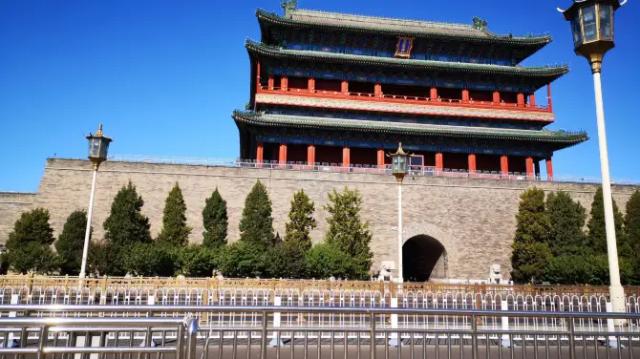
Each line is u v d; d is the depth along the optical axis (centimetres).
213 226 4706
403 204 5412
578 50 2059
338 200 4691
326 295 2733
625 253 4672
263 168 5309
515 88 6925
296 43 6644
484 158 6719
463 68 6544
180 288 2653
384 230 5312
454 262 5309
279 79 6781
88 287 2578
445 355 1670
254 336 1992
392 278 5059
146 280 2628
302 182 5353
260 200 4703
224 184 5197
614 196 5631
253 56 6375
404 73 6725
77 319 889
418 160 6431
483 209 5506
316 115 6444
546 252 4753
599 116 2014
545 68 6650
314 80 6581
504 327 2125
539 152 6525
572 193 5653
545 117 6706
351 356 1631
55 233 4747
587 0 2017
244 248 4012
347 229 4566
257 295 2716
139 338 1711
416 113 6500
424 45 6856
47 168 4900
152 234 4909
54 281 2566
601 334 1273
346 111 6475
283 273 3966
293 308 1109
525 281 4909
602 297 2691
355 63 6456
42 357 879
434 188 5509
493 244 5412
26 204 4847
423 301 2688
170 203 4703
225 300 2703
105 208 4891
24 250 3806
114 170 5009
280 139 6109
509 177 5662
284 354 1642
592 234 4947
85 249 3061
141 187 5022
